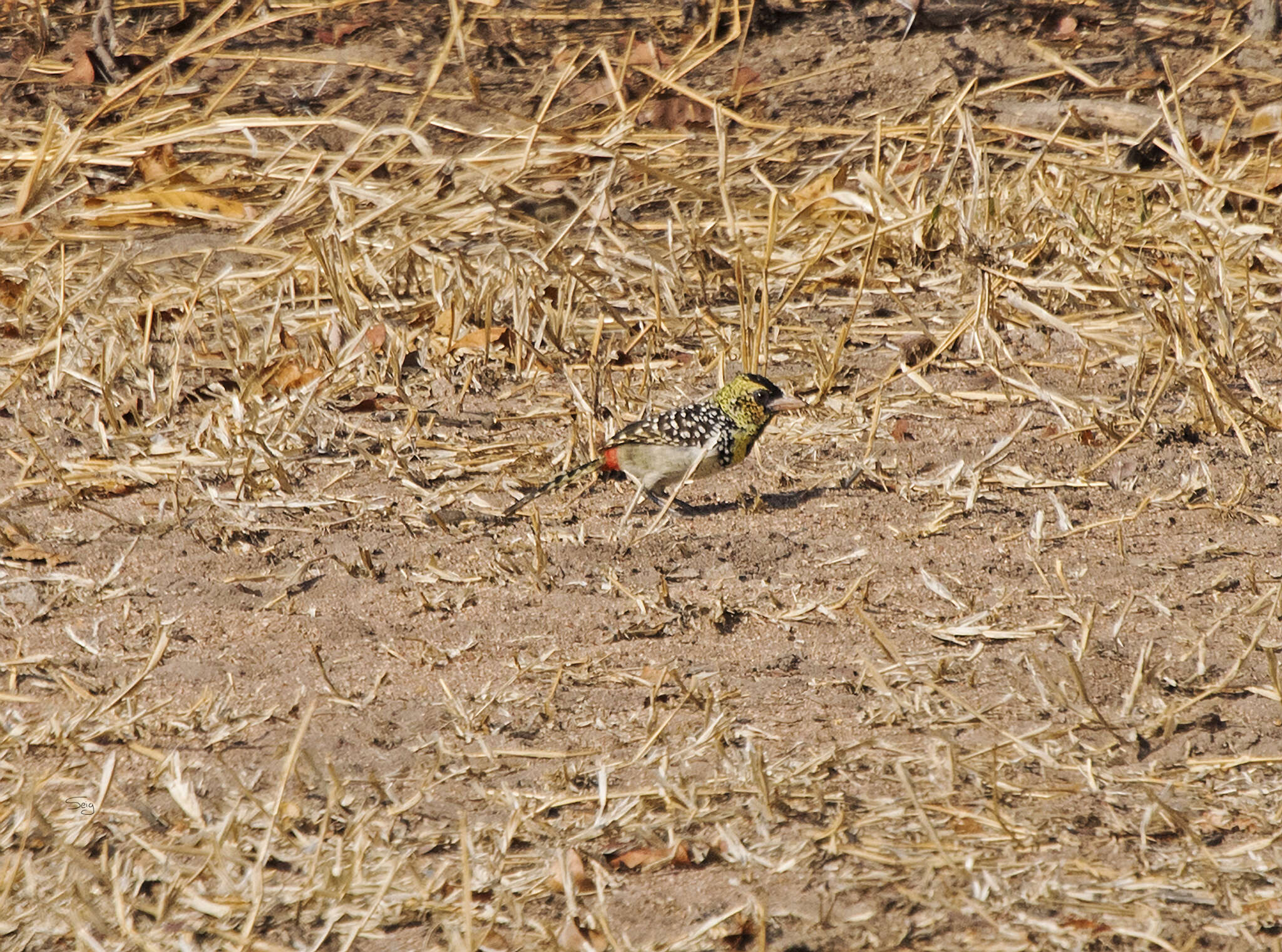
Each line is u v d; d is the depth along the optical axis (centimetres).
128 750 768
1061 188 1655
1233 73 2025
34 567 983
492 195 1656
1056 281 1430
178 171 1727
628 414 1260
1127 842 668
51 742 774
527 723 796
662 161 1817
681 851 673
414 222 1612
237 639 892
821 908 623
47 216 1669
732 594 951
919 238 1580
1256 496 1084
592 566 995
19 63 2106
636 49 2155
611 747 769
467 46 2198
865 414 1263
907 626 899
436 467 1153
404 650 882
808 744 763
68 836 690
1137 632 879
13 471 1141
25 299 1414
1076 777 728
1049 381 1320
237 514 1069
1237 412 1220
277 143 1861
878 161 1577
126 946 612
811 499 1108
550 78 2091
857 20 2236
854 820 691
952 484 1106
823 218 1642
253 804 714
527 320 1400
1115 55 2095
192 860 672
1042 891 629
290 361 1322
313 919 632
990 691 816
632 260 1542
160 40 2217
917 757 748
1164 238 1543
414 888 650
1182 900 621
